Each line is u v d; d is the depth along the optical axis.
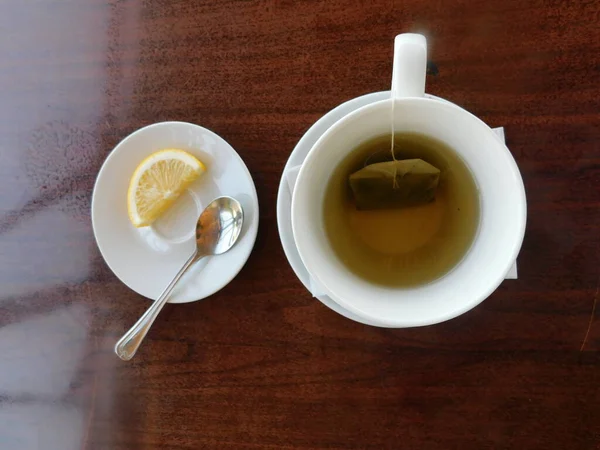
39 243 0.34
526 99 0.30
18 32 0.33
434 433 0.30
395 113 0.24
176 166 0.32
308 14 0.31
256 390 0.31
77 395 0.33
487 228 0.26
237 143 0.32
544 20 0.30
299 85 0.31
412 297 0.26
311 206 0.26
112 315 0.33
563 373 0.30
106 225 0.33
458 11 0.30
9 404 0.33
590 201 0.30
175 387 0.32
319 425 0.31
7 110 0.34
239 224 0.31
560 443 0.30
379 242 0.29
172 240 0.33
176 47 0.32
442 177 0.28
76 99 0.33
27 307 0.33
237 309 0.32
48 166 0.34
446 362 0.30
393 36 0.31
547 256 0.30
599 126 0.30
